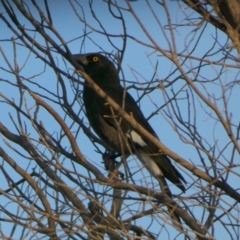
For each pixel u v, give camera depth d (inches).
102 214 405.7
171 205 388.5
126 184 394.0
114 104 390.3
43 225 387.5
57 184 395.5
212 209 389.1
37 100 408.8
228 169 365.1
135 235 392.5
